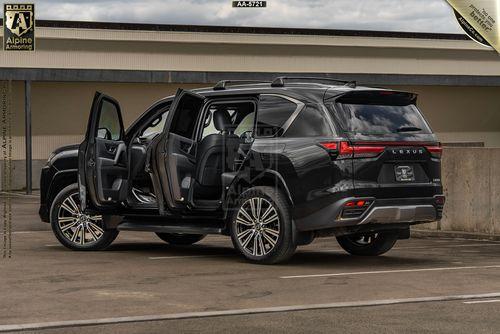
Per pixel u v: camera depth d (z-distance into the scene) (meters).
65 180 11.81
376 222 9.84
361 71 41.50
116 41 36.69
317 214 9.76
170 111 10.46
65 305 7.37
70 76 32.12
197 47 38.31
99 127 11.08
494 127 44.38
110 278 8.91
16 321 6.70
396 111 10.23
